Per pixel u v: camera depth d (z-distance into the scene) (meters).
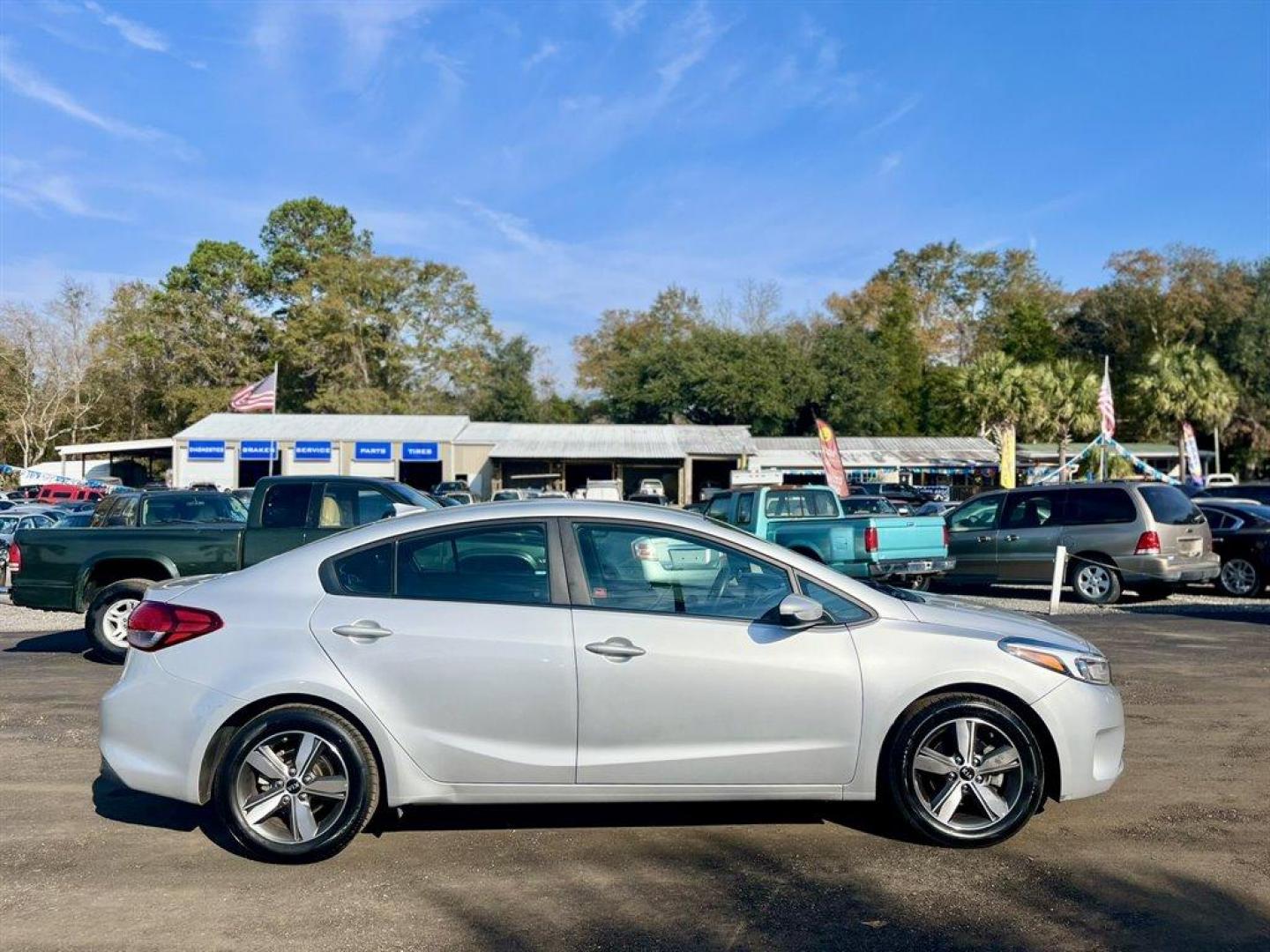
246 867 4.71
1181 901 4.27
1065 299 75.88
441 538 4.99
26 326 58.28
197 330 68.75
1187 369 49.22
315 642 4.75
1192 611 13.72
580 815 5.42
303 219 71.88
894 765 4.84
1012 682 4.82
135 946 3.91
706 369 63.00
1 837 5.12
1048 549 14.89
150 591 5.21
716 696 4.75
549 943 3.93
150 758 4.77
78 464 58.28
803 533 14.45
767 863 4.73
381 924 4.11
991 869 4.62
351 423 53.66
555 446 50.59
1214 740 6.86
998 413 53.34
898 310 69.50
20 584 10.34
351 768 4.71
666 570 4.96
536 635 4.75
